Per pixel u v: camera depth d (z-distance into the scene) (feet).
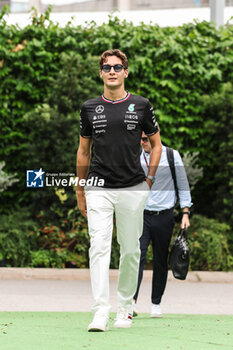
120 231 32.09
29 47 72.95
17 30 74.08
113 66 31.32
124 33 73.92
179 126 75.36
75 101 70.64
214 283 63.67
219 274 65.46
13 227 67.51
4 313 41.11
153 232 40.45
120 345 26.68
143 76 74.43
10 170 75.10
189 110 75.05
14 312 41.91
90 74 72.59
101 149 31.37
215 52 75.72
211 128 72.13
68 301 49.21
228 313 44.57
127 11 103.71
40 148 68.64
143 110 31.58
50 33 74.28
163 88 74.79
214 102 71.92
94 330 30.50
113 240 66.39
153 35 74.08
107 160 31.30
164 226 40.45
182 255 40.88
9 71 73.61
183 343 28.14
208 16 102.53
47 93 74.02
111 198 31.53
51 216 69.00
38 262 65.67
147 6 106.42
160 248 40.78
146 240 40.42
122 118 31.17
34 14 75.87
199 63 74.90
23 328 32.63
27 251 66.44
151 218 40.45
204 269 67.46
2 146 74.43
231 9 98.43
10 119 74.28
